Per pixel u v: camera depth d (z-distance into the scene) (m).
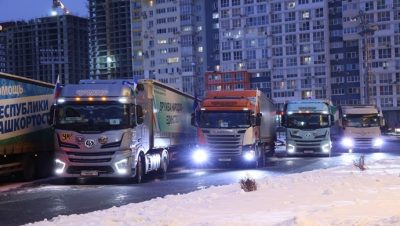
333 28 128.00
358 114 42.91
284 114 37.97
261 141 30.19
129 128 20.20
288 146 37.41
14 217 12.23
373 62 122.19
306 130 37.03
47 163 24.47
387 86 121.19
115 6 173.62
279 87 130.62
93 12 176.88
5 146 20.92
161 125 25.06
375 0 121.94
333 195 12.17
